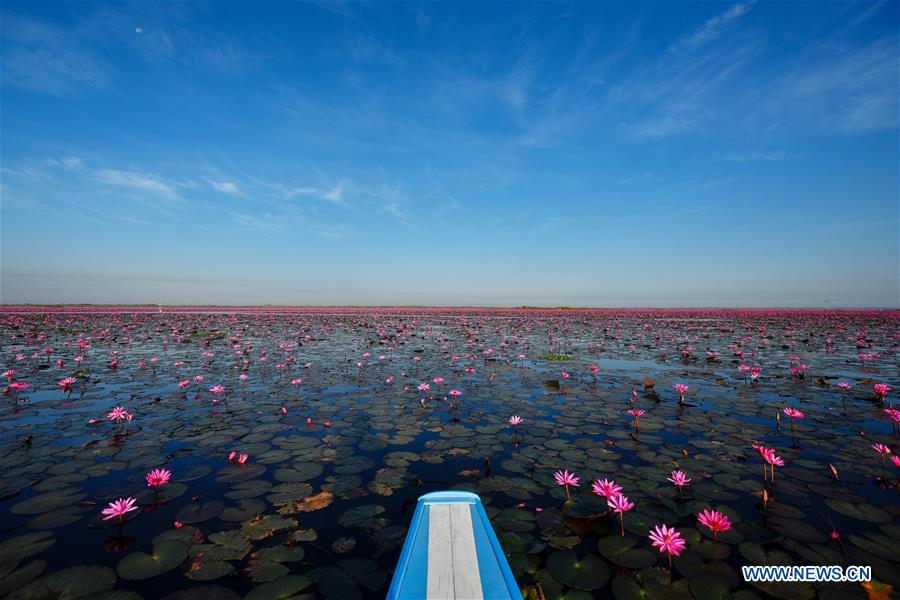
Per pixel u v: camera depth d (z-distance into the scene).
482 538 2.50
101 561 2.56
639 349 12.98
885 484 3.61
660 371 9.26
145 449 4.49
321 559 2.60
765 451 3.65
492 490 3.56
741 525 2.97
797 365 9.86
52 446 4.56
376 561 2.59
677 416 5.76
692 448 4.55
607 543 2.79
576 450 4.49
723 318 30.78
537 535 2.89
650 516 3.12
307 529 2.93
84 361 10.30
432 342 14.95
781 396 6.89
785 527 2.94
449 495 2.90
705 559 2.60
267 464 4.10
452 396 6.95
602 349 12.97
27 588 2.31
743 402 6.50
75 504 3.28
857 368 9.48
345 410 6.10
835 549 2.69
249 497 3.41
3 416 5.70
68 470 3.93
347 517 3.10
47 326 20.45
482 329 20.66
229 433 5.04
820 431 5.09
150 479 3.30
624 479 3.76
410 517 3.11
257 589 2.33
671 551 2.48
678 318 30.80
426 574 2.20
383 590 2.34
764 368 9.55
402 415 5.86
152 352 12.02
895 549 2.68
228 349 12.72
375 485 3.65
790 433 5.02
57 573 2.44
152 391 7.21
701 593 2.31
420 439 4.87
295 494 3.46
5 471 3.90
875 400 6.47
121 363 10.03
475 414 5.93
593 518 2.93
